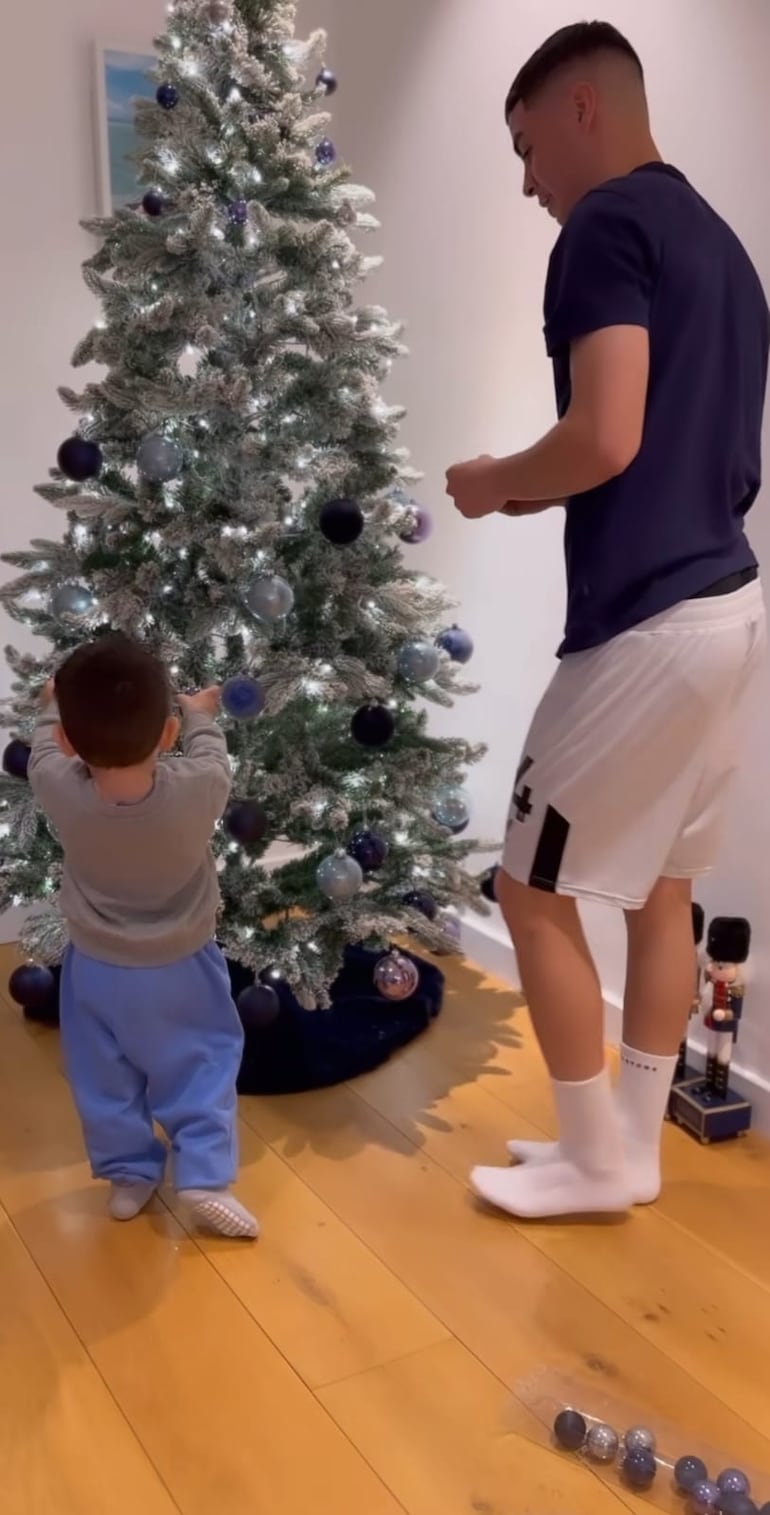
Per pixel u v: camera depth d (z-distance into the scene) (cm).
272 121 209
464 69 254
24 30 257
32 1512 137
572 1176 190
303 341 214
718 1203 198
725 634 168
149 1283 175
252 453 207
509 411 258
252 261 210
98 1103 185
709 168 206
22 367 271
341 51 291
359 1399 154
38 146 263
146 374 214
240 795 220
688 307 161
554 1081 188
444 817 240
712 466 168
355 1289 175
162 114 212
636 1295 175
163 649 210
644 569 167
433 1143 212
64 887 180
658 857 178
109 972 178
